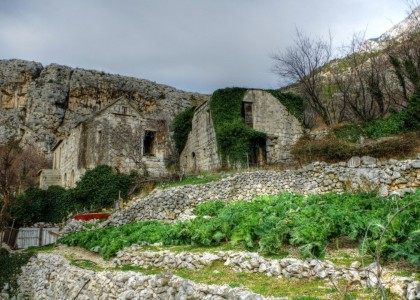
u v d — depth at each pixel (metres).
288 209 12.60
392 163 16.22
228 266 9.49
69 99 70.62
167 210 20.84
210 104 31.00
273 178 20.59
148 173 30.92
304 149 21.95
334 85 36.88
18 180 39.12
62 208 29.73
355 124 25.09
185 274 9.60
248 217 11.55
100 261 14.24
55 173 40.22
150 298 8.85
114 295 10.12
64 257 15.60
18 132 67.75
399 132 22.38
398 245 7.16
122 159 30.77
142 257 12.09
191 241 12.52
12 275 18.08
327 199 13.23
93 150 31.34
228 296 7.02
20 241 21.78
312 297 6.38
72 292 12.20
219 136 28.95
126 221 21.52
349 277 6.91
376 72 30.38
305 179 19.45
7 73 73.19
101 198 28.23
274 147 30.27
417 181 14.92
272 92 31.67
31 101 69.69
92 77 72.94
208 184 21.75
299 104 32.53
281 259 8.38
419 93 23.00
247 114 30.69
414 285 5.75
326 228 8.82
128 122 32.00
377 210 9.88
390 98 29.33
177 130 38.25
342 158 19.84
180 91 78.69
